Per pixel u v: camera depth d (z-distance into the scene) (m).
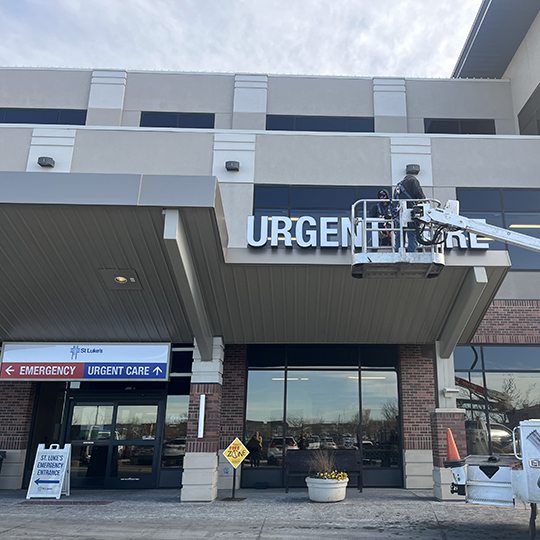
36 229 9.90
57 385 14.11
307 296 11.39
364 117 17.67
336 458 12.36
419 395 13.70
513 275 14.31
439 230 8.13
